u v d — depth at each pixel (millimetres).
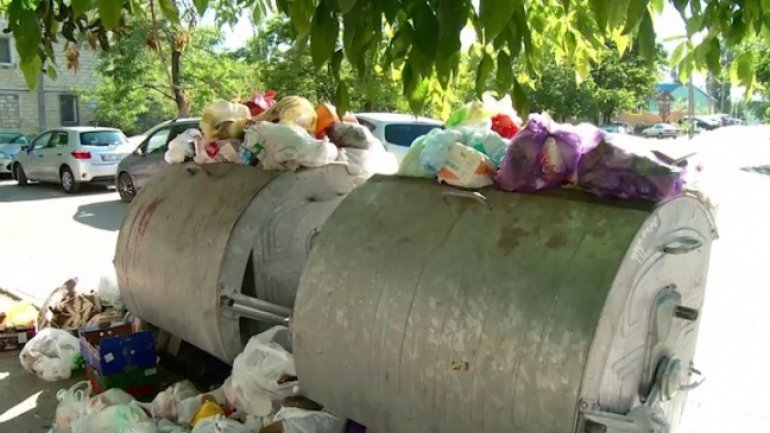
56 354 4734
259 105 4898
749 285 7203
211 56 20812
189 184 4371
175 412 3762
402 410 2768
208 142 4418
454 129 3102
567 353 2289
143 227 4477
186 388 3979
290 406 3412
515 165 2709
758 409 4270
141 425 3494
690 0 2793
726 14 2758
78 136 15766
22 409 4312
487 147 2949
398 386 2738
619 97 23562
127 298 4672
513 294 2453
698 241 2588
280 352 3484
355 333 2857
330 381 3027
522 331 2391
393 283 2768
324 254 3057
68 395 4008
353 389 2938
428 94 3412
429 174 3041
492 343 2451
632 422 2293
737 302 6594
